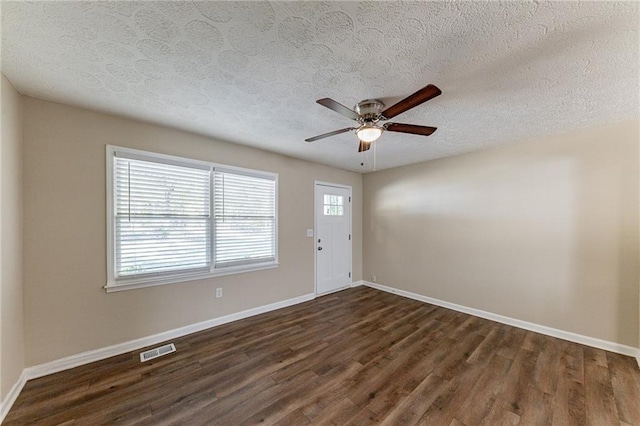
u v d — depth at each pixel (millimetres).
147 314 2613
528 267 3053
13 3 1150
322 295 4398
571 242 2770
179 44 1449
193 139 2918
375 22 1278
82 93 2010
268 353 2473
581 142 2711
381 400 1836
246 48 1483
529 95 1980
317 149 3527
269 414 1701
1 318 1672
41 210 2092
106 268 2375
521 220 3113
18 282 1922
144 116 2432
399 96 2020
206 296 3037
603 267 2586
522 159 3111
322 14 1235
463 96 2002
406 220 4387
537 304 2984
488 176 3396
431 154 3707
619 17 1208
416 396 1878
